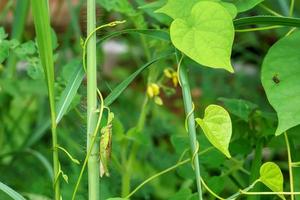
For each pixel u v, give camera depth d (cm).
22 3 121
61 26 158
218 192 91
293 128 85
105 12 102
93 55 71
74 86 74
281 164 133
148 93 95
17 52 92
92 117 71
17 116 146
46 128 126
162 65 97
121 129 98
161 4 79
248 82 161
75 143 126
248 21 74
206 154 92
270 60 76
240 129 93
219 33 68
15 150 122
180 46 68
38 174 127
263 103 158
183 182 123
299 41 77
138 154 127
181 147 96
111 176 109
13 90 128
